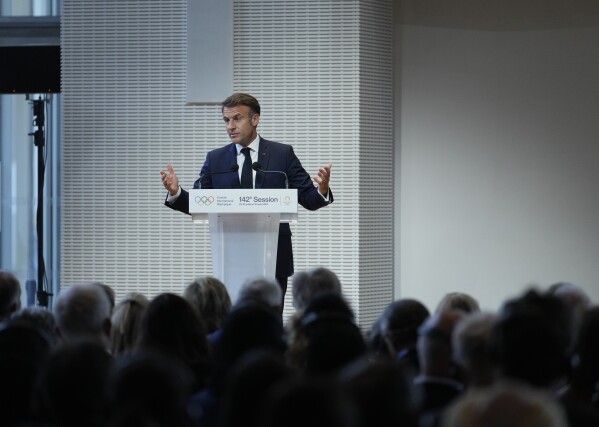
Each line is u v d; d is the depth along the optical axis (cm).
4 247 1497
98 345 405
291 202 843
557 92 1435
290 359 558
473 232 1451
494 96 1445
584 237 1435
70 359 394
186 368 563
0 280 732
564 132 1435
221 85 1385
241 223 860
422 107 1445
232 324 517
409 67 1443
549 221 1441
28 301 1495
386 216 1423
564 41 1431
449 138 1447
